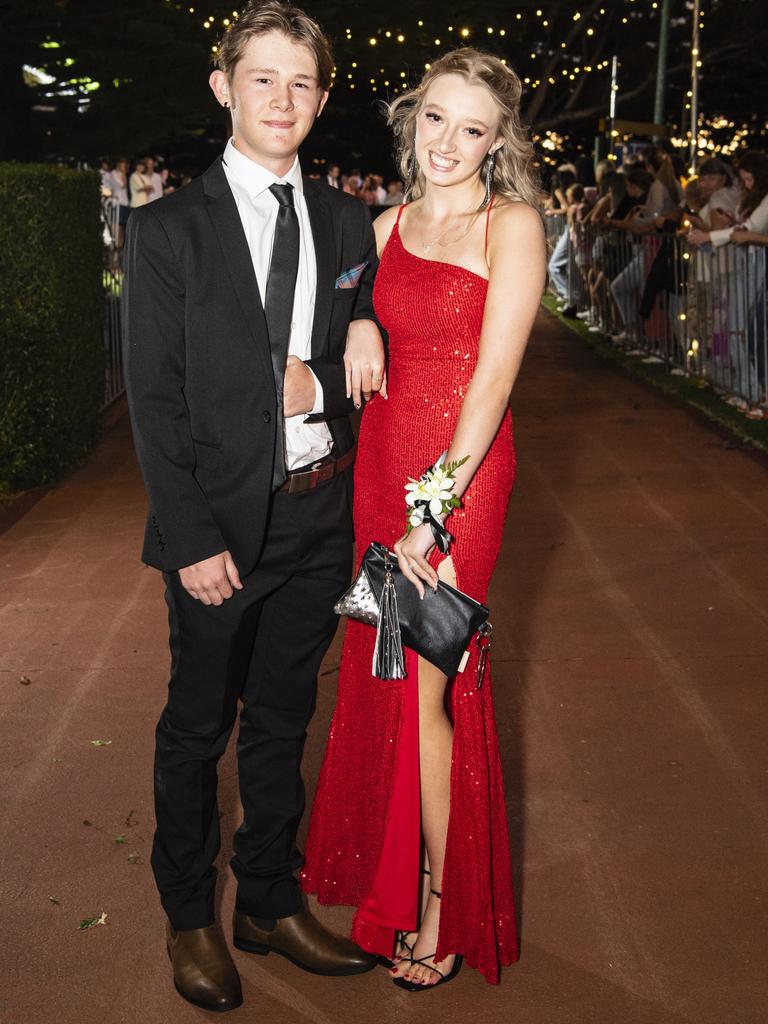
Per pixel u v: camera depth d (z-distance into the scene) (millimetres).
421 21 16250
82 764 3998
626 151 18750
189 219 2650
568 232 17203
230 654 2834
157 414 2664
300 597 2922
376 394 2992
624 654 4855
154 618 5324
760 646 4906
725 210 10031
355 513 3035
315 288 2793
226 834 3609
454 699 2895
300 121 2662
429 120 2793
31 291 7543
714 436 8883
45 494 7629
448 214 2855
